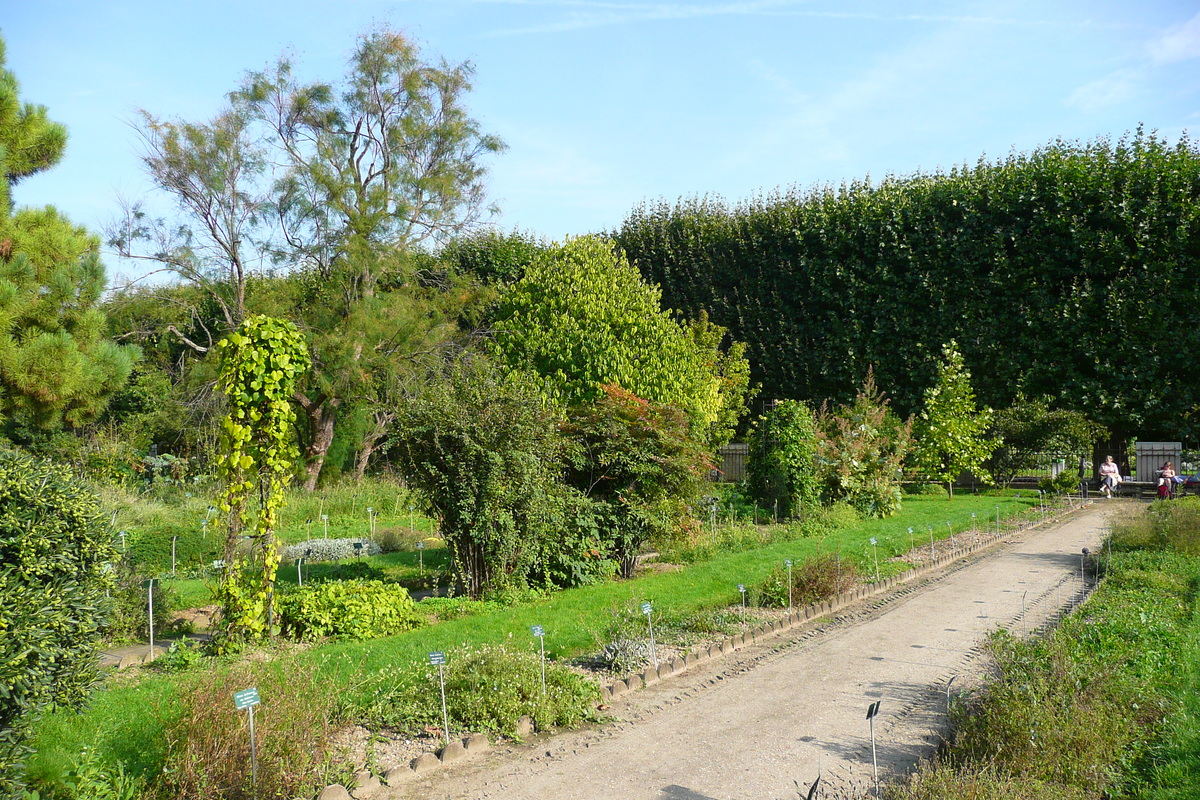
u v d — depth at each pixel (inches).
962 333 1074.7
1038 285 1043.3
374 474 1106.7
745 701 278.1
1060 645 263.7
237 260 967.0
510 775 221.3
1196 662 284.5
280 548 548.7
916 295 1106.7
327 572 483.5
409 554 567.5
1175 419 973.2
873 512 756.6
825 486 760.3
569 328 890.1
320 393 958.4
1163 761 213.6
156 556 480.4
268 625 332.8
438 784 215.8
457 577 433.1
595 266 944.9
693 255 1294.3
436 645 319.9
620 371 853.2
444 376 946.7
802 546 573.3
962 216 1091.9
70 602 187.6
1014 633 352.5
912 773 213.3
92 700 211.2
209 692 211.2
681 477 515.2
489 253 1318.9
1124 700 239.1
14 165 584.4
